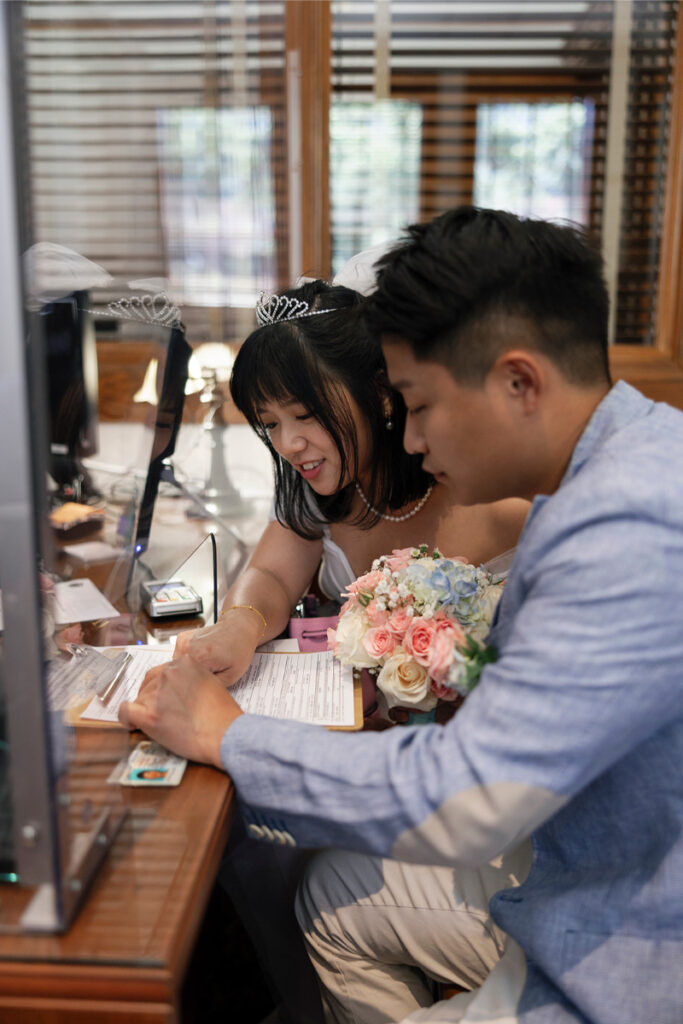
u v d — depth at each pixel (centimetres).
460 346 80
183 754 90
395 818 76
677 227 359
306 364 126
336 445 131
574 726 71
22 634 60
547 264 79
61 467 110
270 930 132
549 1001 82
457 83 387
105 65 264
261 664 122
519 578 80
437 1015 90
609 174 379
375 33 376
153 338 134
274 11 328
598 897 81
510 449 85
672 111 362
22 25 58
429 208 397
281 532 155
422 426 88
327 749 82
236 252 289
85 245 269
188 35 276
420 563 114
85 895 69
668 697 73
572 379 83
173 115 279
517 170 396
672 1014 73
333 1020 117
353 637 112
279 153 344
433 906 106
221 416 202
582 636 71
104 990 62
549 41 382
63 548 100
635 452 77
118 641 108
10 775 62
